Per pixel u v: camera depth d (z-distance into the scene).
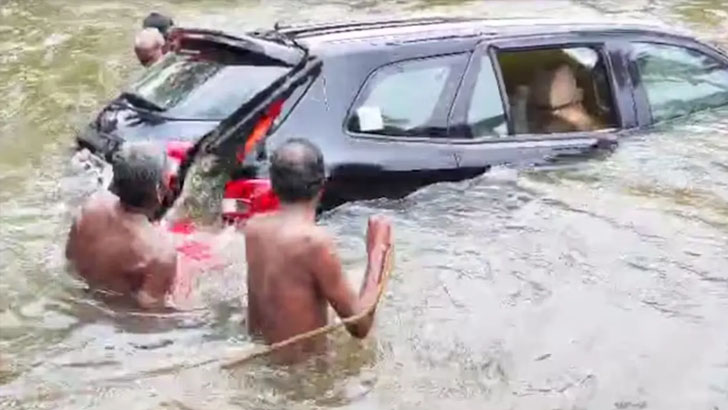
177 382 5.21
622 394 5.19
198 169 6.02
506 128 6.96
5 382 5.20
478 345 5.58
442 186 6.68
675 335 5.68
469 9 14.06
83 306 5.77
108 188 6.18
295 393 5.17
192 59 6.79
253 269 5.40
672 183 7.06
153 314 5.71
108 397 5.10
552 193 6.91
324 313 5.33
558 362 5.45
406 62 6.68
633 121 7.37
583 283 6.16
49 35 12.15
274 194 5.50
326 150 6.34
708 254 6.46
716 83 7.70
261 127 6.11
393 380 5.29
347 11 13.88
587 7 14.11
